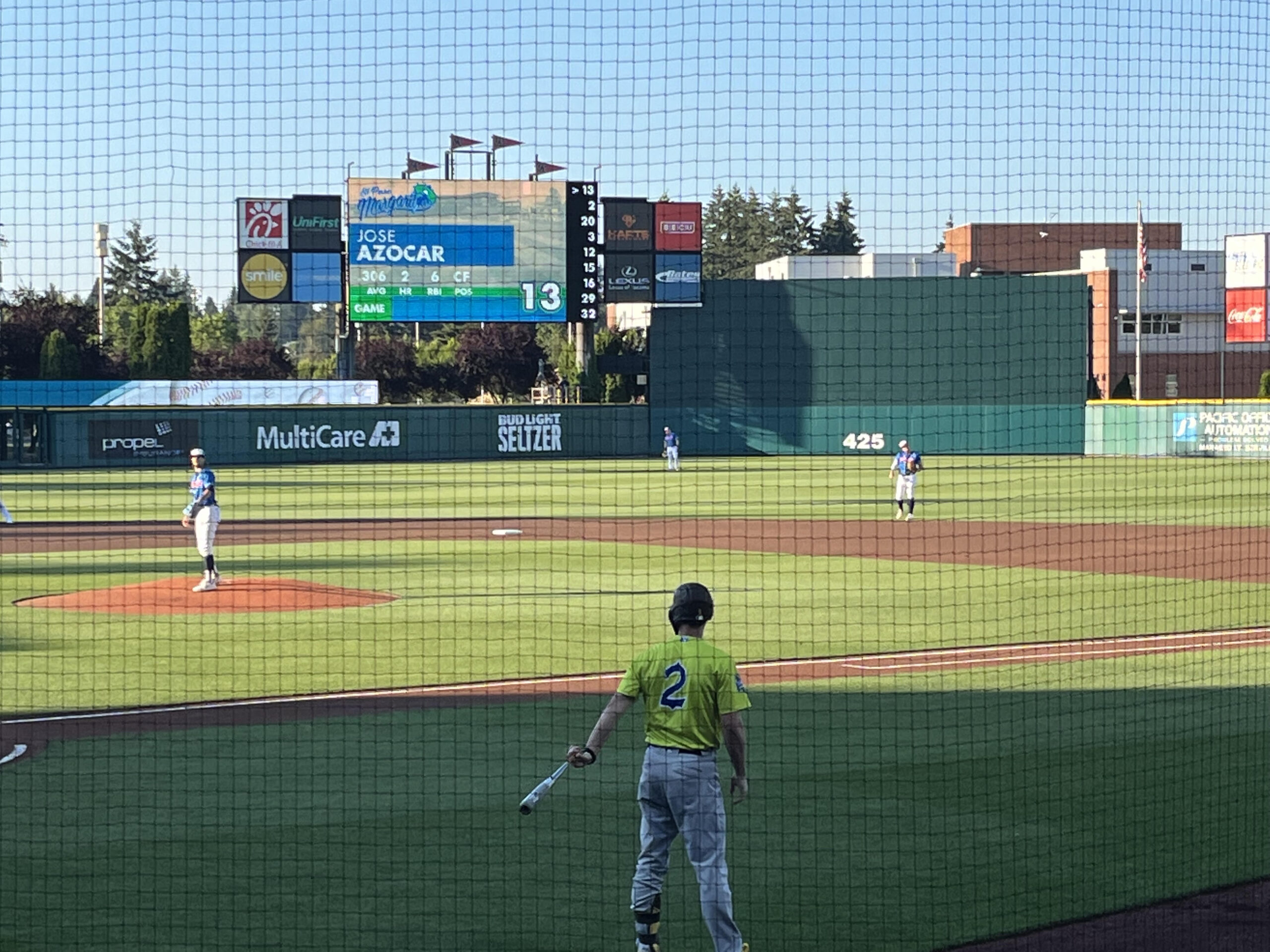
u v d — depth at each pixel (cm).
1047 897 875
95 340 8050
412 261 6228
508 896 873
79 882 901
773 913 847
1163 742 1256
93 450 6219
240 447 6388
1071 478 5072
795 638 1839
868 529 3362
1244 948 798
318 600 2178
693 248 6531
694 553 2873
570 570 2591
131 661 1673
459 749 1241
